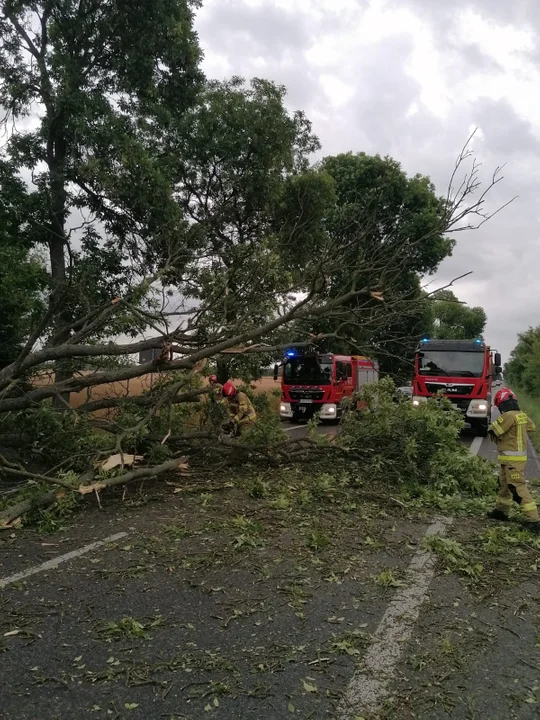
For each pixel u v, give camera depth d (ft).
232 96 57.47
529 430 21.84
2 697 9.77
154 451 26.78
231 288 33.68
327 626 12.67
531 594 14.97
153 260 46.75
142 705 9.59
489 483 26.78
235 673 10.61
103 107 45.60
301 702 9.77
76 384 28.43
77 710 9.43
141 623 12.60
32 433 27.78
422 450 27.55
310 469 28.68
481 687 10.42
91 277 44.98
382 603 14.06
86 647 11.50
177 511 21.80
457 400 53.93
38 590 14.39
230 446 28.86
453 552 17.66
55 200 47.47
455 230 26.55
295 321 33.86
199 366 29.73
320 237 61.31
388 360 56.08
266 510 22.04
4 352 46.44
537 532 20.66
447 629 12.74
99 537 18.69
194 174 58.54
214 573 15.67
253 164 57.47
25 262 49.08
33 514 20.43
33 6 45.29
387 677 10.64
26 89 46.83
